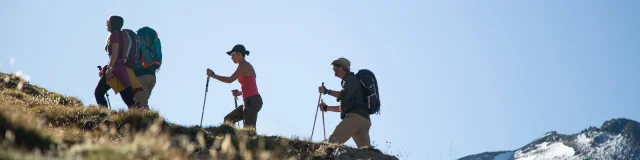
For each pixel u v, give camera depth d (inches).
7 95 815.1
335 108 826.8
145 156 409.1
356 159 619.8
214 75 826.8
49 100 847.1
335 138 757.9
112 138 606.5
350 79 773.3
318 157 621.3
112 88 820.0
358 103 771.4
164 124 684.7
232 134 681.0
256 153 601.3
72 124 683.4
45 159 352.8
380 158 627.5
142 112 711.1
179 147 594.6
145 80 884.0
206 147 617.3
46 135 449.7
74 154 394.9
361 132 778.8
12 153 346.3
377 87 784.3
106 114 721.0
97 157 381.1
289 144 645.3
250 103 836.6
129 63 832.3
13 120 436.8
